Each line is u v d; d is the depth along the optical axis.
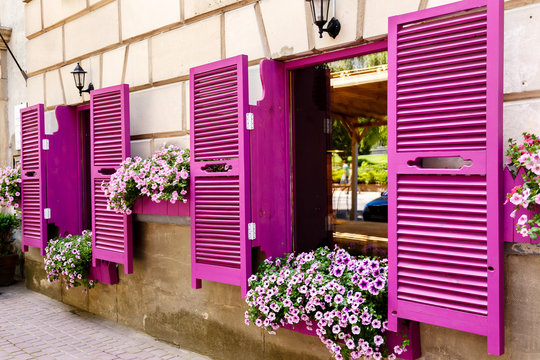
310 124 3.72
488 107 2.30
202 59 4.24
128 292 5.09
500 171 2.30
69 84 5.90
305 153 3.76
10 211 7.67
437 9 2.47
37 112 5.73
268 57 3.74
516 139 2.54
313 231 3.74
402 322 2.77
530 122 2.49
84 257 5.15
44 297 6.45
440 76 2.49
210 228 3.76
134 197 4.39
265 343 3.82
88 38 5.52
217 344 4.19
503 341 2.33
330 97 3.62
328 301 2.90
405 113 2.60
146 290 4.86
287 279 3.25
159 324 4.73
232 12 3.98
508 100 2.57
